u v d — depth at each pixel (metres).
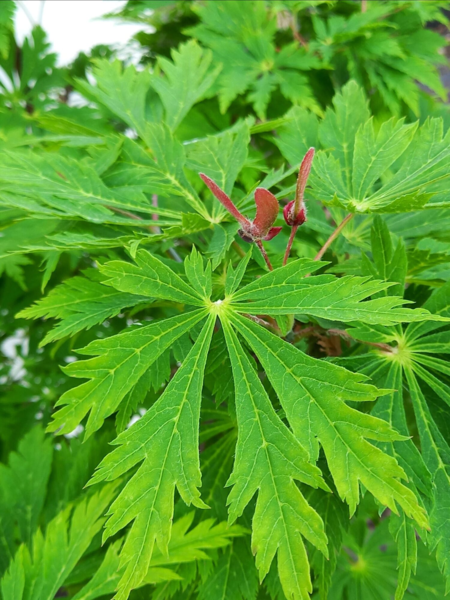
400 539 0.13
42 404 0.34
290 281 0.13
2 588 0.19
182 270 0.18
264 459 0.12
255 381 0.13
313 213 0.23
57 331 0.16
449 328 0.15
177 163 0.20
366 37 0.29
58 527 0.21
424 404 0.15
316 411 0.12
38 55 0.35
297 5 0.30
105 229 0.22
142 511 0.12
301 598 0.11
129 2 0.35
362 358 0.16
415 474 0.13
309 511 0.11
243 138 0.20
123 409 0.16
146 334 0.13
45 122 0.26
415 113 0.29
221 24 0.31
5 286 0.31
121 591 0.11
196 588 0.20
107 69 0.26
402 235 0.21
